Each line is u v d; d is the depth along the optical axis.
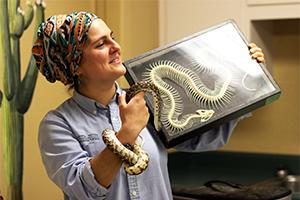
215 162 3.32
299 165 3.11
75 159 1.46
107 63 1.48
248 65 1.84
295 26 3.09
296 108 3.12
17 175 2.12
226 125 1.81
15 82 2.09
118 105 1.56
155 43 2.95
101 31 1.48
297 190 2.92
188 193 2.36
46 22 1.54
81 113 1.56
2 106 2.02
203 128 1.69
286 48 3.12
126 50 2.68
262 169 3.20
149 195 1.55
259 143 3.21
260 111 3.20
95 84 1.54
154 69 1.77
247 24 2.76
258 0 2.73
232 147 3.28
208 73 1.80
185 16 2.88
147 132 1.61
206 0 2.82
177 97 1.73
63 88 2.38
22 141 2.14
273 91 1.78
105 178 1.37
